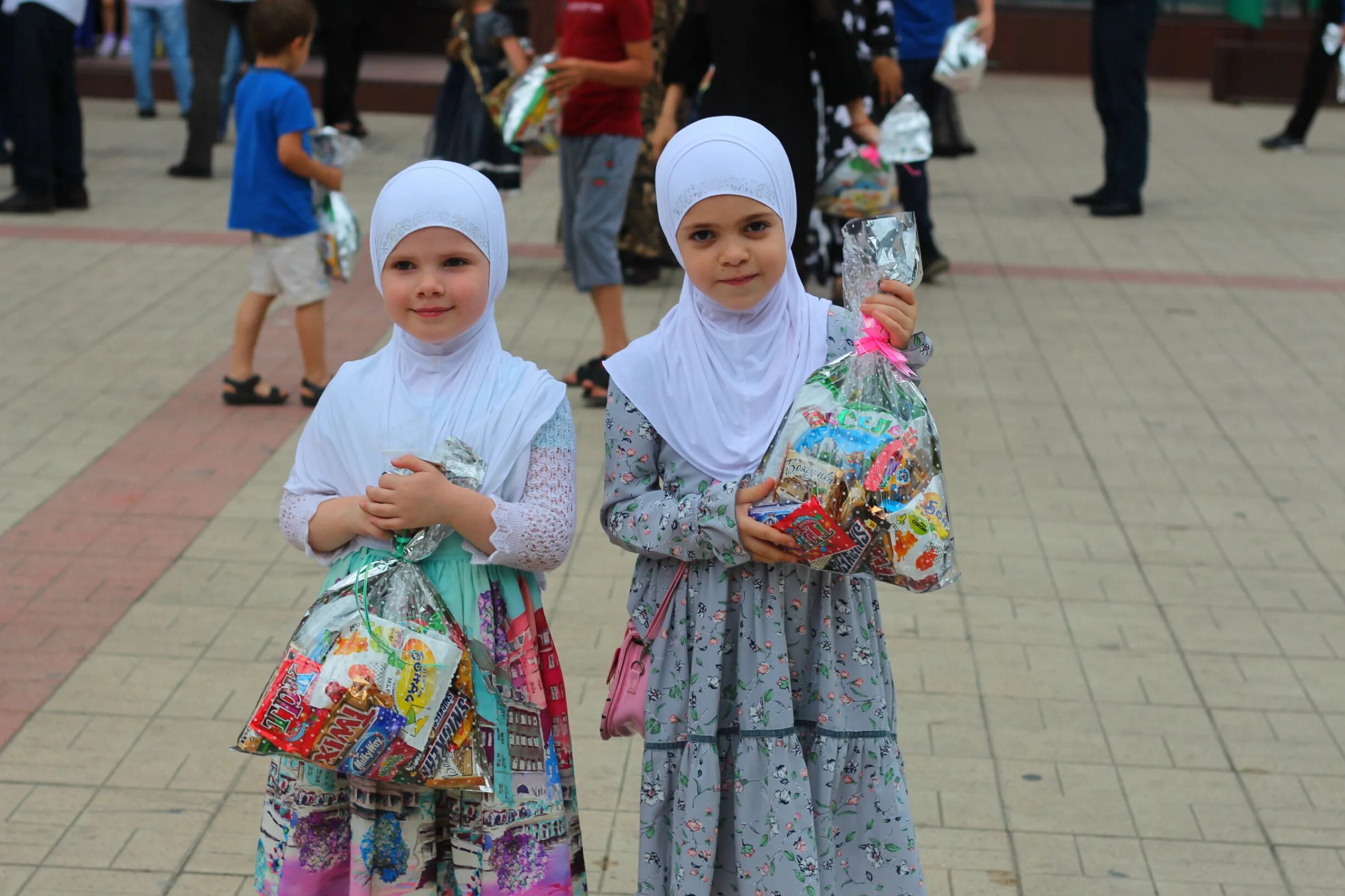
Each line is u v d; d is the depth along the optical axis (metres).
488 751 2.42
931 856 3.29
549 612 4.43
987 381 6.77
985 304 8.06
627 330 7.27
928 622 4.45
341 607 2.40
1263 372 7.02
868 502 2.34
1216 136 13.54
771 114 6.11
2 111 10.76
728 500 2.38
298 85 5.85
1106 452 5.93
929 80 8.58
